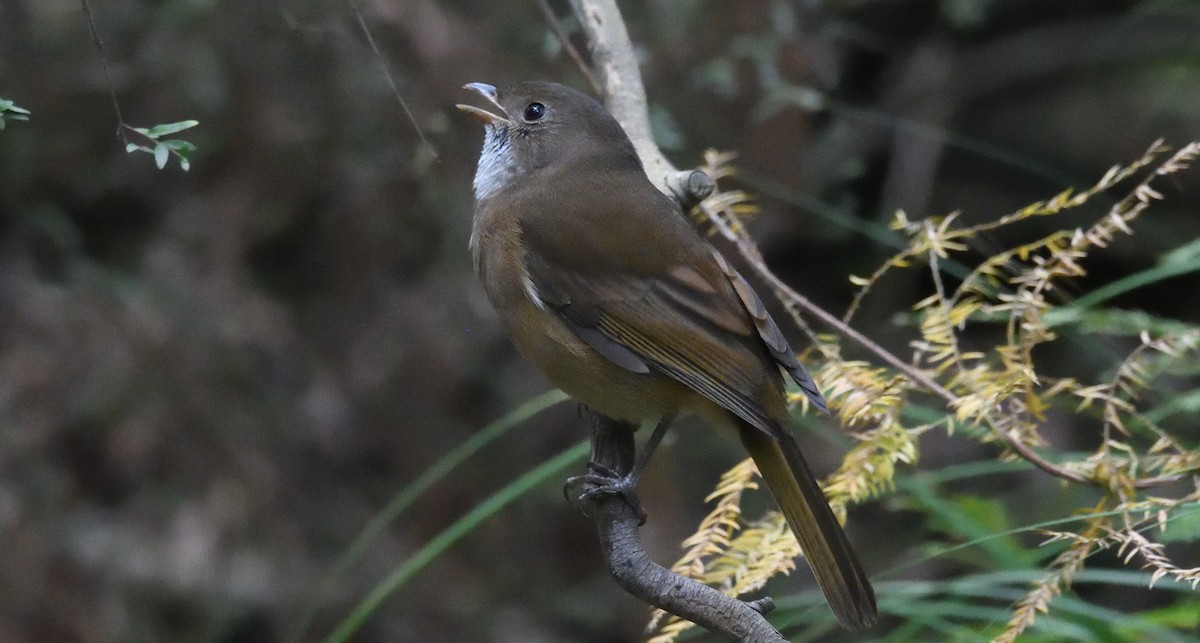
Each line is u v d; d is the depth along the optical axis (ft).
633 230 23.63
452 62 36.22
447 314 41.37
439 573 40.81
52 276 40.45
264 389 40.55
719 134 40.06
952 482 39.09
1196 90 45.37
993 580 21.68
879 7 48.62
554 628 40.98
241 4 37.83
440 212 39.40
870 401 19.99
